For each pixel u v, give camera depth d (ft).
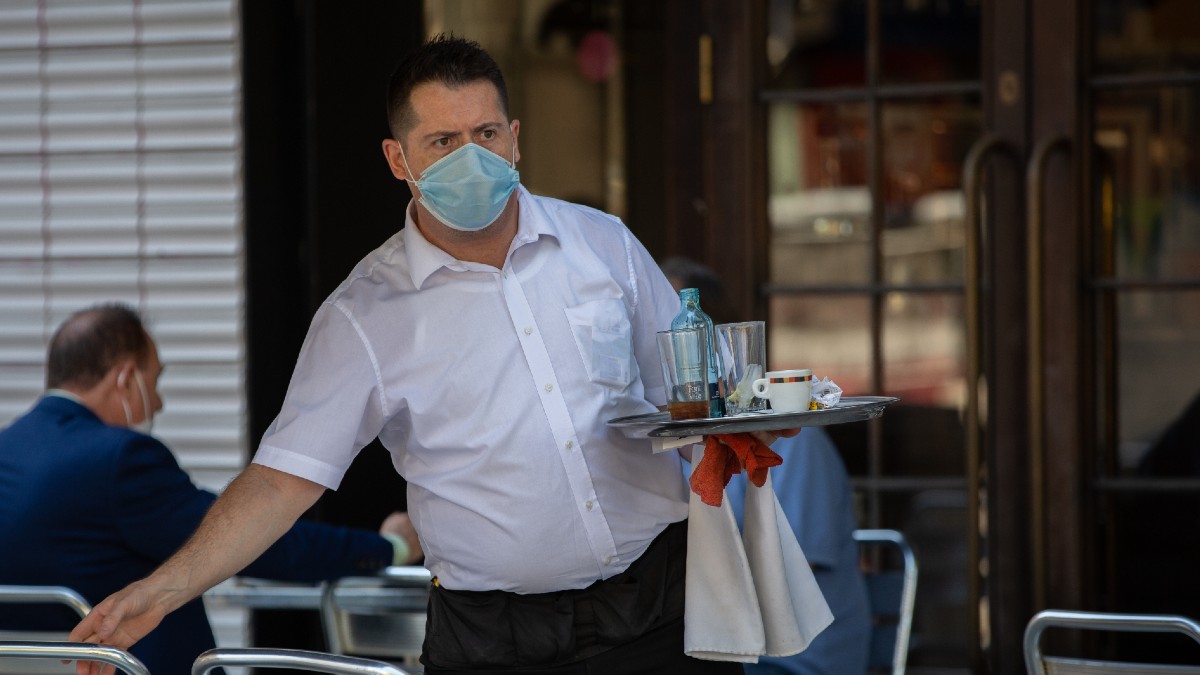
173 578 28.73
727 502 29.84
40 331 51.72
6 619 39.78
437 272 30.14
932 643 52.11
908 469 51.98
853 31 51.80
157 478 39.70
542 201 31.32
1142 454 49.60
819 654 38.99
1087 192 49.32
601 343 30.04
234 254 50.34
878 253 51.83
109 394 41.75
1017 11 49.70
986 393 50.65
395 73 29.30
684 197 54.24
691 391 28.58
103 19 50.60
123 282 51.13
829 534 39.68
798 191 52.60
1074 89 48.88
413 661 46.50
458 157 28.04
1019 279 50.14
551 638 30.22
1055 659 35.53
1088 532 49.85
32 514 39.32
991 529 50.67
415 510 30.94
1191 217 48.91
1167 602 49.42
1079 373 49.26
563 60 56.85
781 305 52.85
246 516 29.73
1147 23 48.96
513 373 29.73
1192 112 48.75
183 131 50.42
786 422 27.20
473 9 56.34
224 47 49.98
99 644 28.17
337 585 44.57
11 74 51.24
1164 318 49.19
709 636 29.99
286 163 51.03
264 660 27.89
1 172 51.55
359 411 30.17
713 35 53.36
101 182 51.06
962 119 50.85
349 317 30.35
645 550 30.86
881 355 51.98
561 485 29.66
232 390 50.52
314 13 49.14
